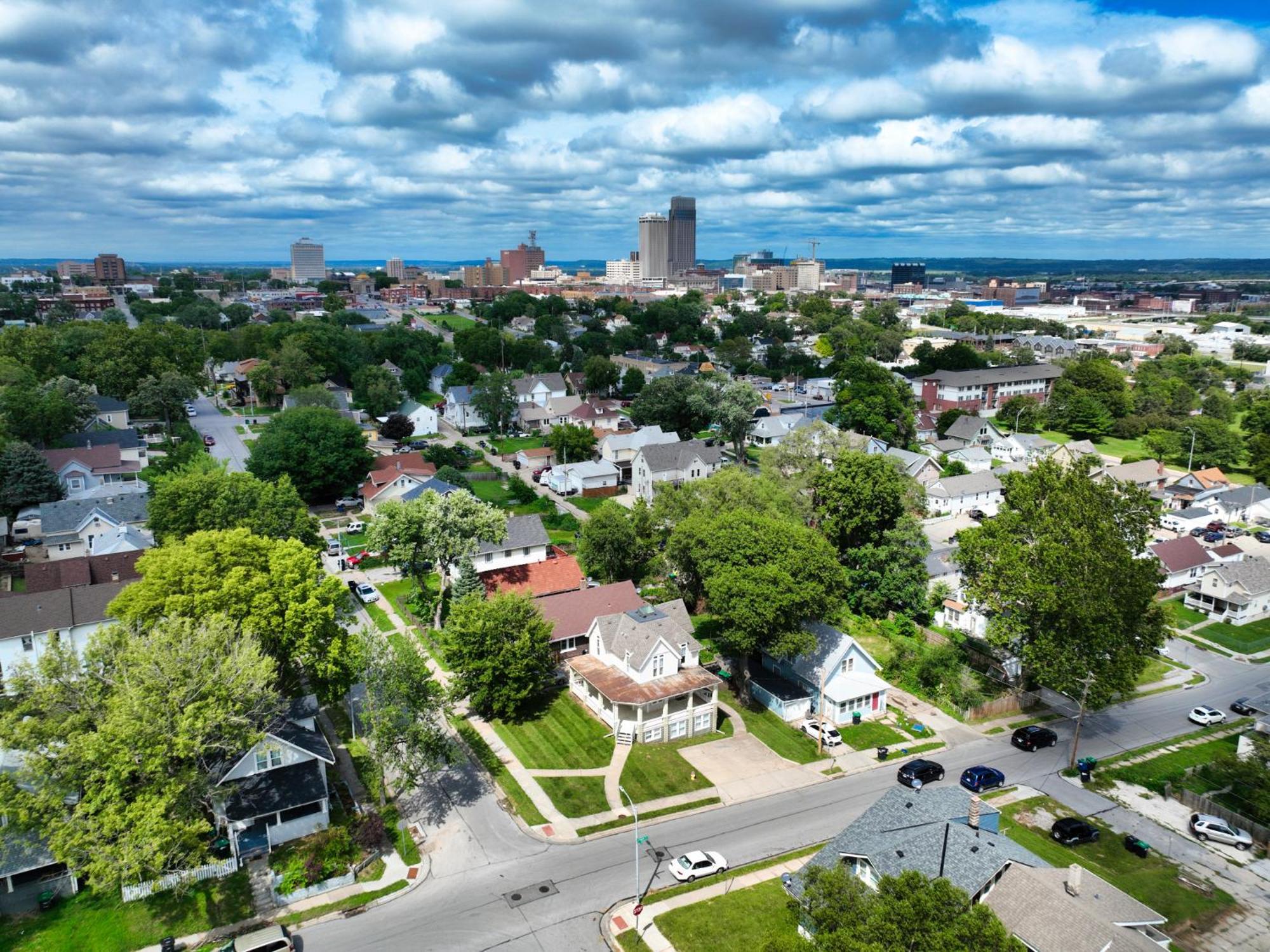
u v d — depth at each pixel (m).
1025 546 66.62
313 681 60.16
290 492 86.38
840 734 61.94
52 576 75.56
